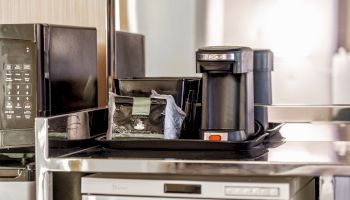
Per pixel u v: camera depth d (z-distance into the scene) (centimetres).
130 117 162
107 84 204
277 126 191
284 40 192
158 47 201
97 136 178
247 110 157
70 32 176
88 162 147
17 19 214
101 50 208
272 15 193
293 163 137
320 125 190
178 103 165
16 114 161
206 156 149
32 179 156
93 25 208
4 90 161
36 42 160
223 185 138
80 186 162
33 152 165
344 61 189
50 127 151
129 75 203
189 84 168
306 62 191
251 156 148
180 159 144
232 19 195
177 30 199
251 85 161
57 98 169
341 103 189
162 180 143
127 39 204
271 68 186
